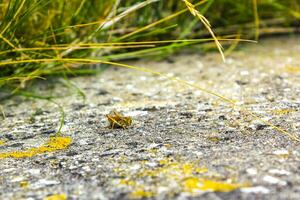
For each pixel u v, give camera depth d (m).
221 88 0.95
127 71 1.07
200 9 1.15
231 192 0.64
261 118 0.80
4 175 0.70
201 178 0.66
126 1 1.07
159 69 1.07
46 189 0.67
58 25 0.97
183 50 1.19
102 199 0.64
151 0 0.96
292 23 1.29
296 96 0.89
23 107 0.91
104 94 0.95
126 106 0.89
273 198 0.63
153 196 0.64
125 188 0.66
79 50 0.99
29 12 0.90
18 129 0.82
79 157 0.73
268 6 1.21
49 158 0.73
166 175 0.67
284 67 1.04
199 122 0.81
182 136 0.76
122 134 0.78
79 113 0.87
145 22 1.09
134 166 0.70
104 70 1.08
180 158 0.71
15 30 0.90
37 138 0.79
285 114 0.81
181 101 0.90
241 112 0.83
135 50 1.10
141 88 0.97
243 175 0.67
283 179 0.66
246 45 1.21
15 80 0.95
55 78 1.03
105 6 1.04
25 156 0.74
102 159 0.72
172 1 1.13
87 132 0.80
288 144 0.73
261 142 0.73
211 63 1.09
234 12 1.19
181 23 1.14
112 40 1.00
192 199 0.63
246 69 1.04
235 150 0.72
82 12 1.01
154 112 0.85
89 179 0.68
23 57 0.91
